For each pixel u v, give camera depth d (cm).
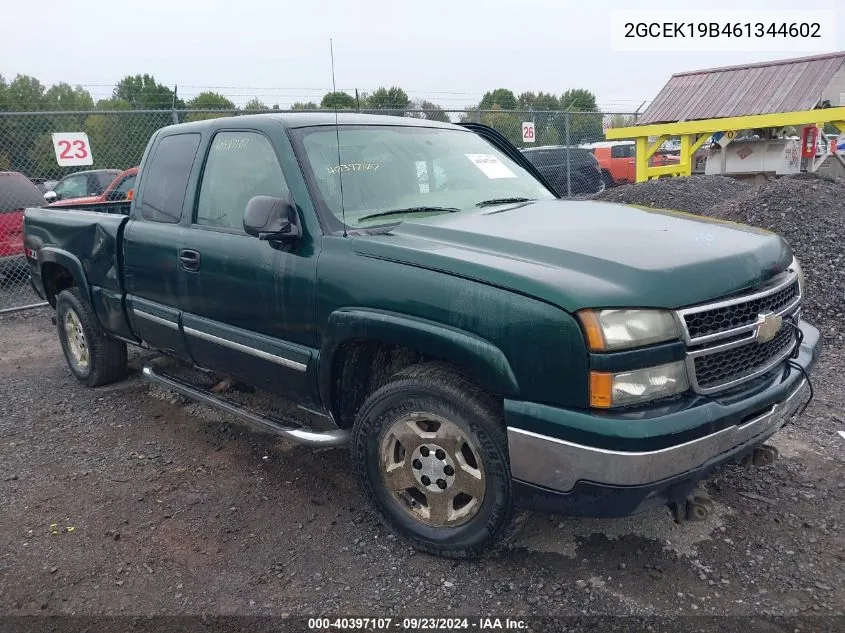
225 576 303
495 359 259
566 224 319
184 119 1216
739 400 264
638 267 254
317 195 334
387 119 413
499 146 496
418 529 309
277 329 347
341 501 363
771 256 295
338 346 315
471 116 1470
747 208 809
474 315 265
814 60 1277
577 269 261
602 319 242
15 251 950
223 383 460
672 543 313
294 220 331
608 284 249
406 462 306
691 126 1243
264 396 479
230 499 369
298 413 448
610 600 278
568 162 1488
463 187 395
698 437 247
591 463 246
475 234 302
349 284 306
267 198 321
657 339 247
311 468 402
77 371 557
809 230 718
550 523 332
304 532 335
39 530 343
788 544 309
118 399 524
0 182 954
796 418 433
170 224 418
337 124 366
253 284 353
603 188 1633
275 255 340
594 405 245
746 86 1307
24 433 467
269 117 370
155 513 357
